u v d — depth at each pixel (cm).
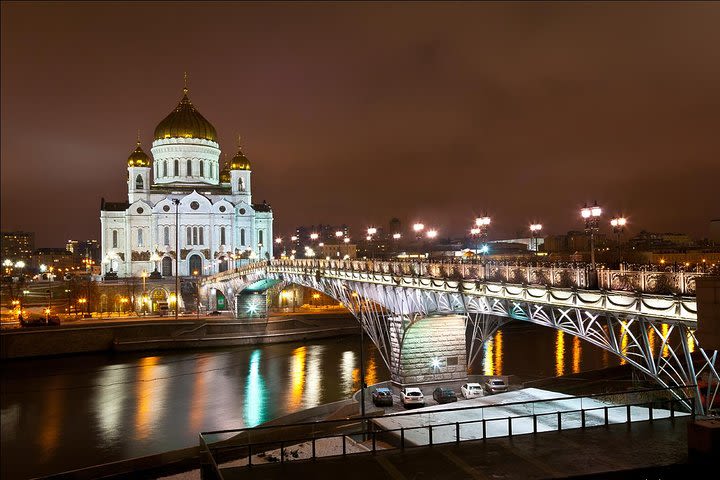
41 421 6328
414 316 5994
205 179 17412
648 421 3058
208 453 2469
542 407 4181
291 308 14800
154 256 15275
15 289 16250
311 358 9519
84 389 7694
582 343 10156
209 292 14362
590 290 3291
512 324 12238
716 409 2881
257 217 17550
